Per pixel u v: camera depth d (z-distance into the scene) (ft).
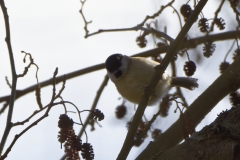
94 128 25.99
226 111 14.65
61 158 23.11
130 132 16.83
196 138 14.28
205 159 13.71
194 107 19.86
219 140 13.66
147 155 18.19
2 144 13.55
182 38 18.40
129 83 25.77
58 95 14.51
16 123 14.03
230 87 20.42
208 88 20.56
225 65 24.52
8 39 15.37
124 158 16.34
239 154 12.99
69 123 14.87
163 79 26.18
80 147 14.84
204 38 23.89
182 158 14.20
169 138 18.57
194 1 20.47
